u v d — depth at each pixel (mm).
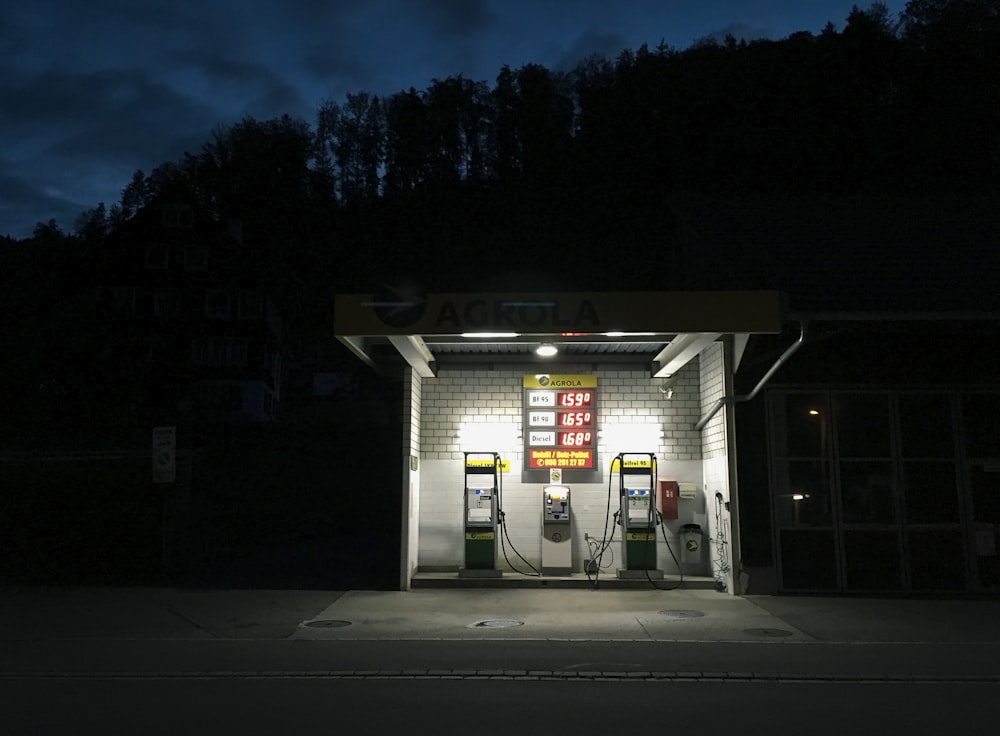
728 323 11609
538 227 44375
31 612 11469
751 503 13219
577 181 48125
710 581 13734
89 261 41688
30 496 14367
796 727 6277
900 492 13273
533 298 11672
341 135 96875
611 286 23531
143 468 14625
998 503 13258
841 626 10531
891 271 14594
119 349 22984
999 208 16891
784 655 8844
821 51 44219
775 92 42906
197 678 7840
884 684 7715
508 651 9000
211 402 40156
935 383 13508
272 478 25375
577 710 6730
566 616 11219
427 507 14898
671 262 19000
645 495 14188
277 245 61062
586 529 14727
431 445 15055
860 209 17047
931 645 9406
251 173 85000
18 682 7703
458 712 6656
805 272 14656
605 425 15055
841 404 13523
